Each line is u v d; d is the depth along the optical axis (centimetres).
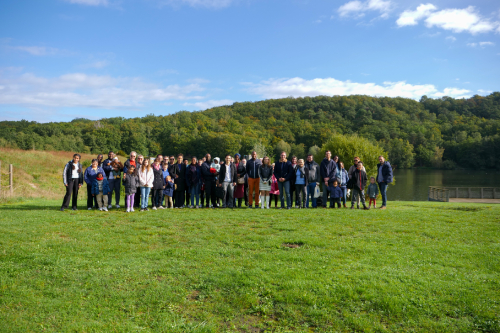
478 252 597
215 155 10075
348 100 16262
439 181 7138
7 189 1748
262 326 374
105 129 10388
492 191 3112
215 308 409
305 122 13675
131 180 1033
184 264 538
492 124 12938
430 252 598
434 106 16750
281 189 1144
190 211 1048
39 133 9444
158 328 364
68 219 880
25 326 364
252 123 14200
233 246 640
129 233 736
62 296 432
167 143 11106
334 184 1155
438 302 413
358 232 755
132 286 461
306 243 659
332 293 434
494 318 378
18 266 523
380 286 449
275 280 472
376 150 3244
